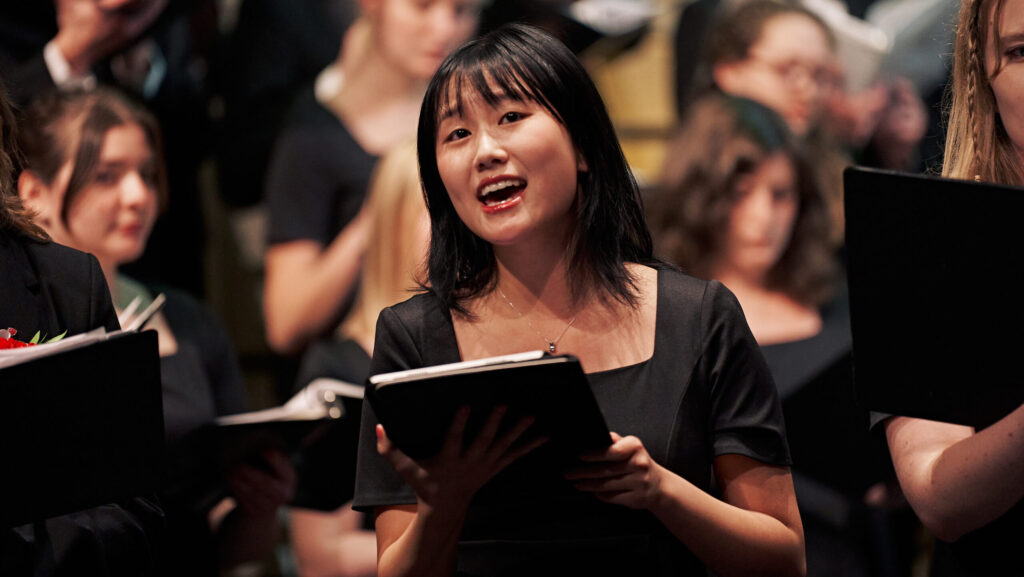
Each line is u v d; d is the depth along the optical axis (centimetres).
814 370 1010
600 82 1052
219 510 831
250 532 832
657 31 1053
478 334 447
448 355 444
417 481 389
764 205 1030
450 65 438
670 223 1040
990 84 451
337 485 807
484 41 441
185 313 895
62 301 455
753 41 1046
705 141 1039
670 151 1049
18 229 461
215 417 838
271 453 809
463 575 431
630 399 431
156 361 392
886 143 1062
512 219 425
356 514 990
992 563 430
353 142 1034
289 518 993
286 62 1034
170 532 780
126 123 837
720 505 411
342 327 1028
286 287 1027
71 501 386
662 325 441
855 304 395
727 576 421
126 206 833
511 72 426
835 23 1059
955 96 474
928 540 990
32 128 812
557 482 402
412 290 479
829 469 992
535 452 388
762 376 441
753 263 1030
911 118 1065
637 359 439
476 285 461
